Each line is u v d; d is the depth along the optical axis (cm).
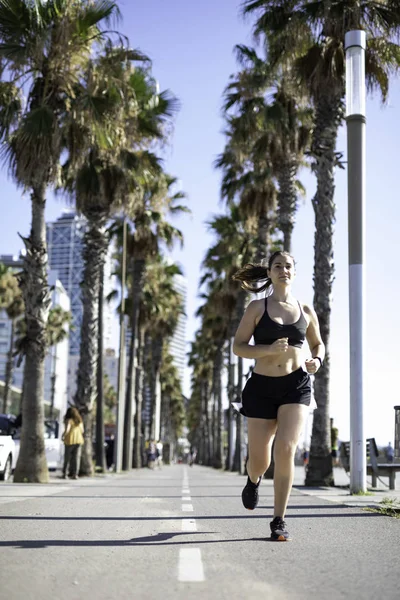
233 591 362
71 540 548
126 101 1792
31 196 1652
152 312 4556
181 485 1575
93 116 1686
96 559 460
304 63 1791
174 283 5159
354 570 422
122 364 3194
